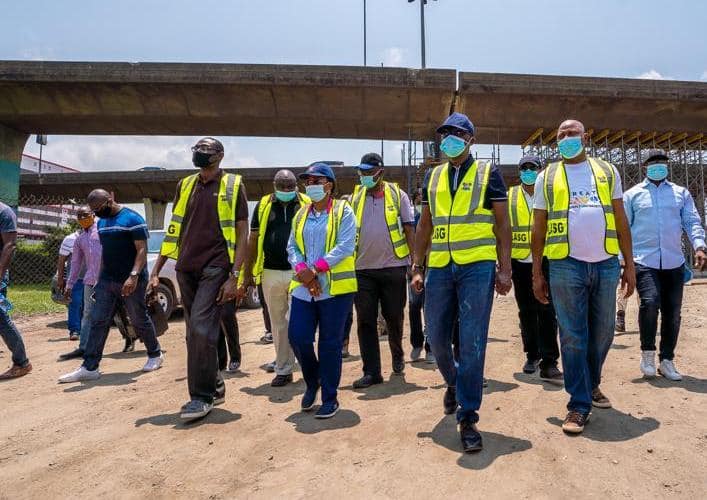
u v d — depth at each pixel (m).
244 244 3.97
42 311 10.67
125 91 19.59
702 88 19.03
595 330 3.46
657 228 4.40
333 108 20.23
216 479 2.75
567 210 3.36
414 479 2.64
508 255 3.15
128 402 4.19
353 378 4.84
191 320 3.75
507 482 2.56
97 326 5.07
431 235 3.52
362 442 3.15
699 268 4.39
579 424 3.17
